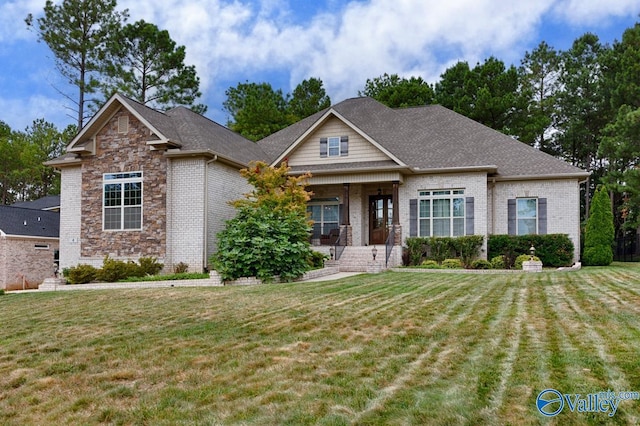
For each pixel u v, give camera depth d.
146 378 5.05
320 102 41.19
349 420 3.83
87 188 19.45
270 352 5.88
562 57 41.84
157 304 9.87
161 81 35.88
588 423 3.70
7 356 6.05
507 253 19.95
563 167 20.56
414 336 6.50
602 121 37.03
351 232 20.83
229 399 4.37
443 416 3.84
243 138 25.00
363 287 12.07
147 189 18.62
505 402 4.08
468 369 4.97
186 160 18.42
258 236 14.43
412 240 20.20
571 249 19.58
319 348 6.02
